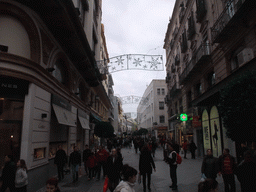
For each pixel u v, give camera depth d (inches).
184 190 254.8
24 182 201.5
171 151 269.3
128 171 116.6
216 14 524.4
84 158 386.6
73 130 519.2
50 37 353.1
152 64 477.7
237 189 243.8
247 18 364.2
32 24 287.0
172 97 1158.3
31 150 273.6
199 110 677.3
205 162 213.0
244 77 217.8
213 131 514.9
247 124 211.2
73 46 427.2
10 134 257.8
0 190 218.5
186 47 835.4
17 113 267.0
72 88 505.0
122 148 1187.9
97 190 271.7
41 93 311.9
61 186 295.4
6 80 256.7
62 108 418.6
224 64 484.4
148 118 2171.5
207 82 627.2
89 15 650.2
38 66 289.1
